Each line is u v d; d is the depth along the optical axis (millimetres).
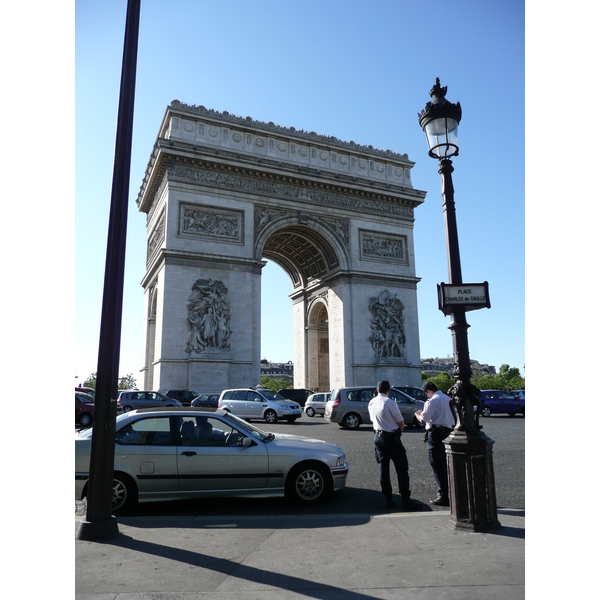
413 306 66688
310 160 65000
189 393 48531
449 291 10047
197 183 56750
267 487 13328
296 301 77312
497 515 10328
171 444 13219
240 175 59469
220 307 54000
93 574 7621
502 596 6477
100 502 9617
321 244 66562
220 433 13664
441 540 9070
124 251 10195
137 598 6703
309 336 73438
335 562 8039
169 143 55000
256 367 55531
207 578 7422
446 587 6832
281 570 7730
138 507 13539
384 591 6770
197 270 54281
